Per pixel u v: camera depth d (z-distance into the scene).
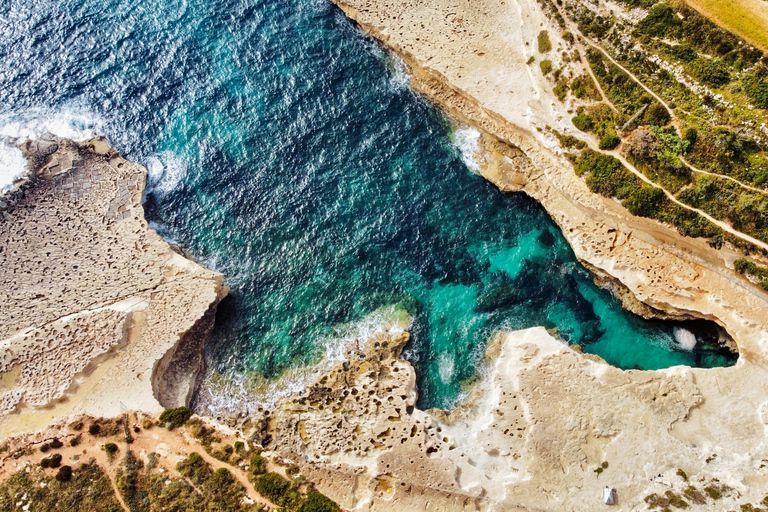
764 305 43.69
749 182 45.06
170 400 45.84
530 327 47.56
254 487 39.94
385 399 44.19
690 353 46.16
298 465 41.84
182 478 40.28
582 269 50.25
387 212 53.16
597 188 49.09
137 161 56.22
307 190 54.28
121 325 46.88
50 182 53.97
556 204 51.84
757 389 41.88
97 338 46.50
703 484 38.72
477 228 52.28
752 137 45.53
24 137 56.75
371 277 50.47
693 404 41.69
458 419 43.69
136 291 49.03
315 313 49.22
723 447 40.09
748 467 39.03
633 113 49.47
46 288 49.34
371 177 54.69
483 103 55.22
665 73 49.66
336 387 45.25
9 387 45.22
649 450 40.34
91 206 53.16
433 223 52.59
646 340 47.03
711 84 47.94
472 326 48.03
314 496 39.38
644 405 41.88
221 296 49.72
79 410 44.16
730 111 46.66
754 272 43.78
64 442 42.22
